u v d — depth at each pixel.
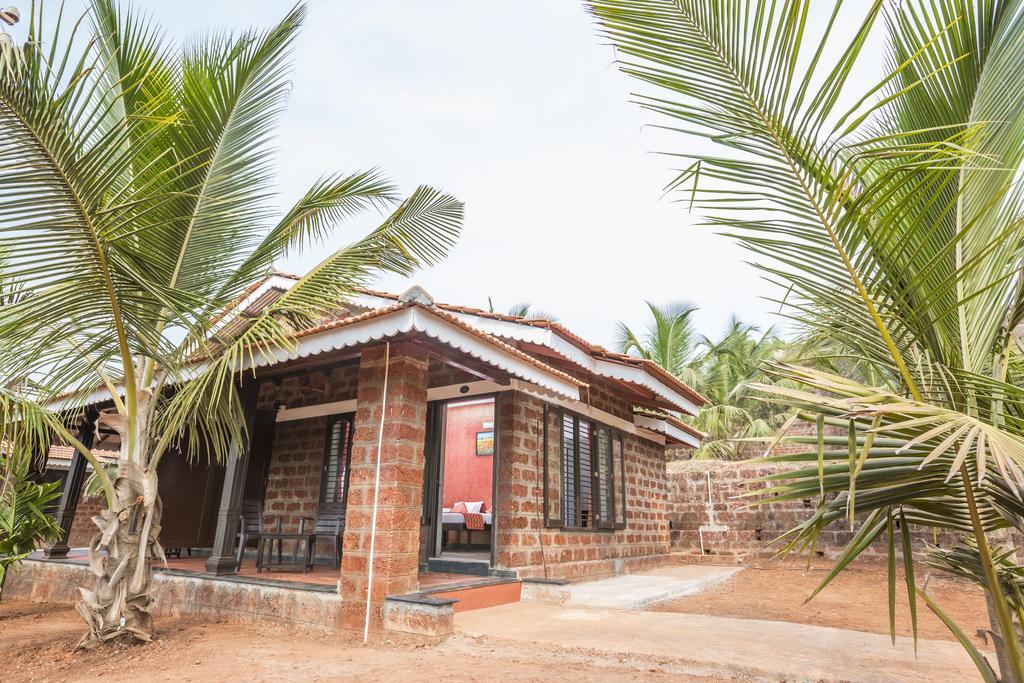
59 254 3.88
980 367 2.09
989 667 2.08
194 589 6.29
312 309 5.66
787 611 6.57
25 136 3.39
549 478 7.83
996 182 2.09
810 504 11.80
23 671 4.18
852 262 1.99
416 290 5.02
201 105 5.08
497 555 7.01
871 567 10.49
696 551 12.77
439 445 8.19
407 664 4.22
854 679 3.57
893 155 1.79
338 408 8.45
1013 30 2.08
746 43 1.86
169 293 4.33
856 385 1.75
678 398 9.55
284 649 4.75
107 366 5.43
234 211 5.13
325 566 7.62
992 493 1.87
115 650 4.62
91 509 14.72
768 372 1.92
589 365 8.18
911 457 1.82
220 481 8.71
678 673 3.90
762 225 2.03
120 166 3.81
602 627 5.19
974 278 2.11
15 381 4.77
